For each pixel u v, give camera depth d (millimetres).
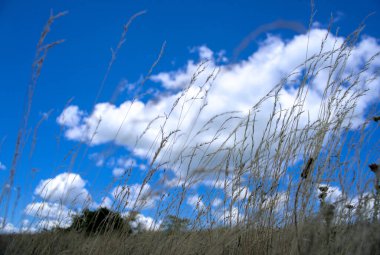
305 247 2453
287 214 2982
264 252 2922
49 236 3652
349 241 2484
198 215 3428
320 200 2854
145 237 3531
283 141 3195
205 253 3148
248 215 3096
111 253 3400
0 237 3318
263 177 3150
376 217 2574
